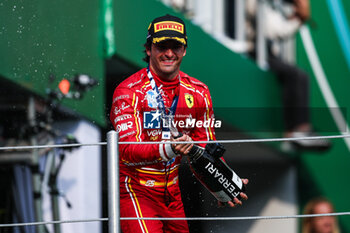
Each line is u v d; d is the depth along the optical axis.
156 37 9.59
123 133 9.59
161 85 9.98
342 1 29.69
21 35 16.56
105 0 17.75
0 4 16.39
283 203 28.20
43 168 17.31
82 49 17.50
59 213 17.45
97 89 17.88
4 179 17.27
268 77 27.52
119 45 18.02
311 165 28.83
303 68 28.56
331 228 28.27
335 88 29.22
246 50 26.55
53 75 17.05
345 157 28.97
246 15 26.53
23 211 17.25
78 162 17.69
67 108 17.33
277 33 28.25
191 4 22.95
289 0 28.50
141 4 19.20
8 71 16.28
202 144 10.30
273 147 27.28
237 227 25.30
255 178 27.20
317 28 29.19
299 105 27.92
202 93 10.30
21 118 17.02
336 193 28.91
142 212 9.75
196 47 21.75
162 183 9.97
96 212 18.31
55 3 17.08
